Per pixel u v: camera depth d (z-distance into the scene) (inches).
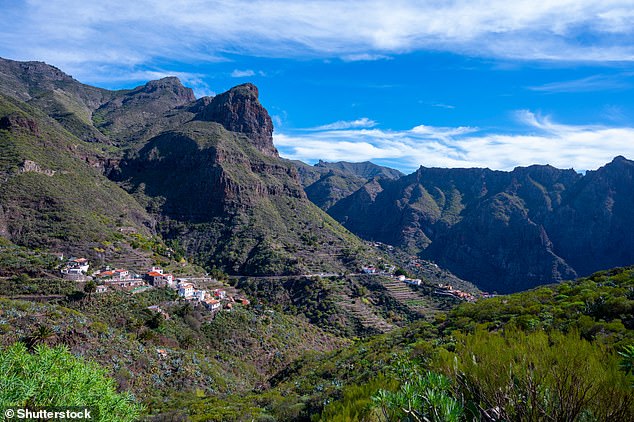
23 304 1806.1
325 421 272.5
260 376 2475.4
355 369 1263.5
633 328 609.0
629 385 179.9
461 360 229.6
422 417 183.6
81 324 1798.7
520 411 181.5
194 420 1150.3
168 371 1828.2
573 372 192.9
